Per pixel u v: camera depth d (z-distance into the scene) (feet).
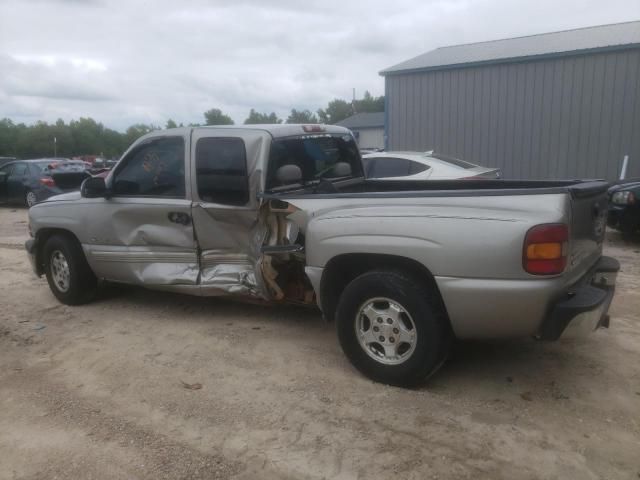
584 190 12.22
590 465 10.18
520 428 11.41
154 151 17.28
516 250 11.23
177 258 17.22
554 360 14.53
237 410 12.41
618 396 12.62
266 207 15.29
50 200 20.21
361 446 10.92
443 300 12.05
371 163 31.89
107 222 18.29
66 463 10.68
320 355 15.17
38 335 17.40
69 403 12.98
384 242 12.57
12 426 12.07
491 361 14.52
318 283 13.99
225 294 16.52
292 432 11.46
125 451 11.00
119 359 15.38
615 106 42.06
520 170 46.57
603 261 14.26
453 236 11.77
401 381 13.00
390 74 51.26
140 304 20.15
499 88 46.24
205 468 10.39
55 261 20.38
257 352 15.48
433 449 10.76
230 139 15.83
